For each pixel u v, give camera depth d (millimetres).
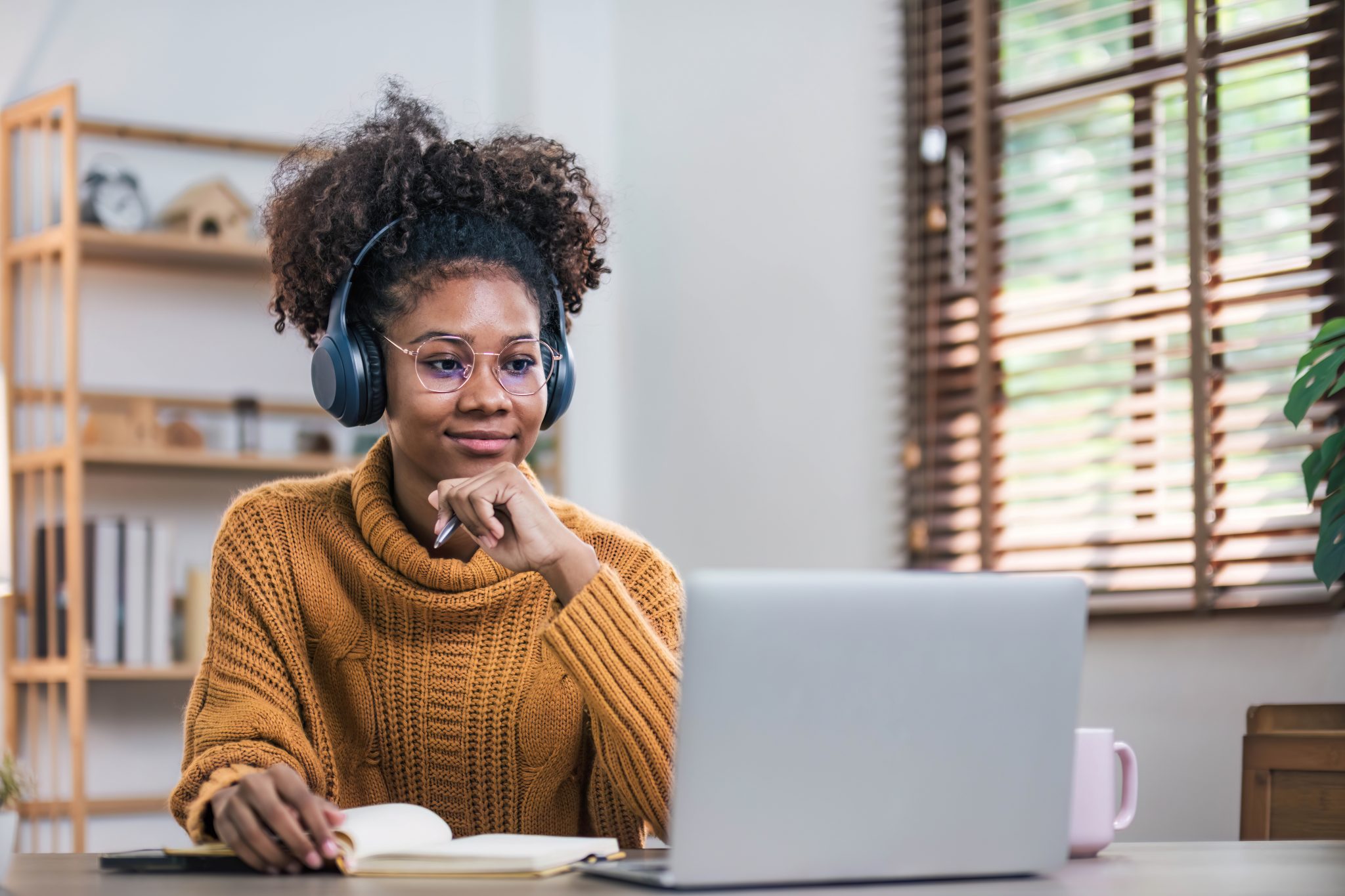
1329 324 2045
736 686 846
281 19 3545
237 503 1484
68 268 2969
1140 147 2699
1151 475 2619
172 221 3250
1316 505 2316
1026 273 2787
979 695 903
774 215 3295
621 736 1173
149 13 3389
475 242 1394
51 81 3271
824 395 3154
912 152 2992
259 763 1188
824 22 3215
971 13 2912
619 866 953
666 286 3537
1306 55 2432
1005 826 916
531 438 1402
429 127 1496
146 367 3297
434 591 1406
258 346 3422
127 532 3029
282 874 1007
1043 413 2758
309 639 1427
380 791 1430
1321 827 1672
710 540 3377
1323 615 2293
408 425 1370
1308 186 2438
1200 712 2443
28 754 3105
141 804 3100
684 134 3523
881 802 881
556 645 1181
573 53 3689
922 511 2928
